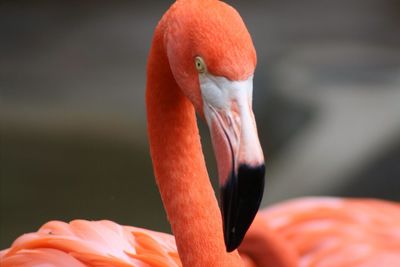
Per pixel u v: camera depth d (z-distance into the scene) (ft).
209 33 10.38
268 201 30.99
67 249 12.85
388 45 48.29
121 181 37.11
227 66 10.25
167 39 10.98
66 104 44.21
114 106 44.04
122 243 13.26
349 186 31.04
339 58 41.24
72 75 47.65
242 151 10.07
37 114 43.11
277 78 38.83
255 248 18.71
